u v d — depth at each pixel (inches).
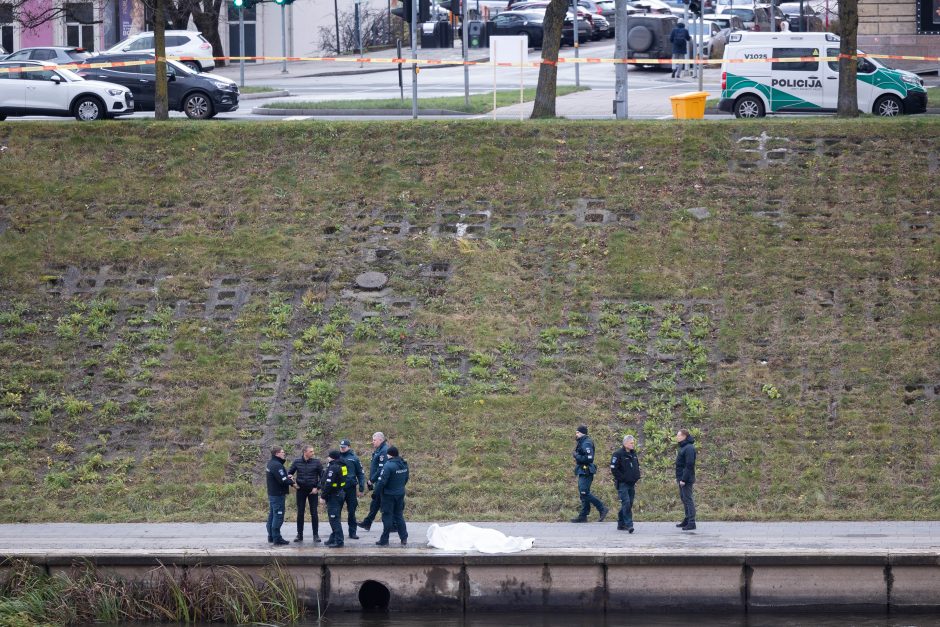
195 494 2250.2
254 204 2945.4
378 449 2069.4
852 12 3395.7
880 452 2276.1
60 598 1902.1
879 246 2716.5
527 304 2637.8
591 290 2657.5
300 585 1952.5
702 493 2222.0
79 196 2977.4
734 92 3919.8
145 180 3031.5
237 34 7573.8
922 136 3031.5
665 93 4896.7
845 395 2389.3
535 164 3036.4
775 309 2583.7
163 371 2512.3
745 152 3024.1
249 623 1904.5
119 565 1946.4
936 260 2664.9
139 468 2310.5
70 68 4018.2
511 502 2218.3
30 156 3112.7
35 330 2605.8
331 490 1983.3
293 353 2544.3
